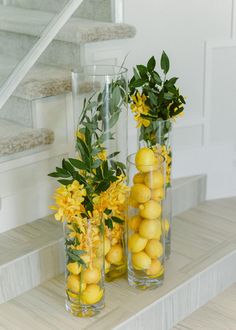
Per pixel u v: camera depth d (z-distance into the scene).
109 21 2.34
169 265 1.94
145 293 1.78
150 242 1.75
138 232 1.74
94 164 1.63
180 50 2.37
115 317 1.67
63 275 1.92
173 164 2.44
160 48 2.35
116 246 1.82
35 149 2.04
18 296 1.80
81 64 2.18
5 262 1.75
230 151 2.54
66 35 2.16
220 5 2.36
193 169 2.49
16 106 2.10
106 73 1.79
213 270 1.95
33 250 1.82
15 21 1.98
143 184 1.70
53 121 2.10
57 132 2.12
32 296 1.80
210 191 2.53
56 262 1.90
